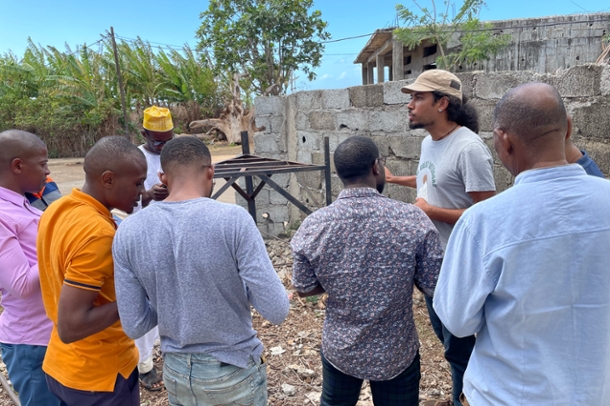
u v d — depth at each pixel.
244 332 1.58
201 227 1.44
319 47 18.44
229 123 22.67
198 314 1.46
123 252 1.48
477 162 2.13
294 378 2.92
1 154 1.84
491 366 1.28
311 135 5.73
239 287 1.51
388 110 4.51
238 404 1.58
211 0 17.92
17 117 20.64
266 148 6.43
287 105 6.30
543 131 1.16
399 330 1.71
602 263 1.13
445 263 1.33
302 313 3.81
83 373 1.63
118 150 1.60
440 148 2.34
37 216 1.91
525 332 1.18
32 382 1.92
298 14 17.59
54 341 1.70
